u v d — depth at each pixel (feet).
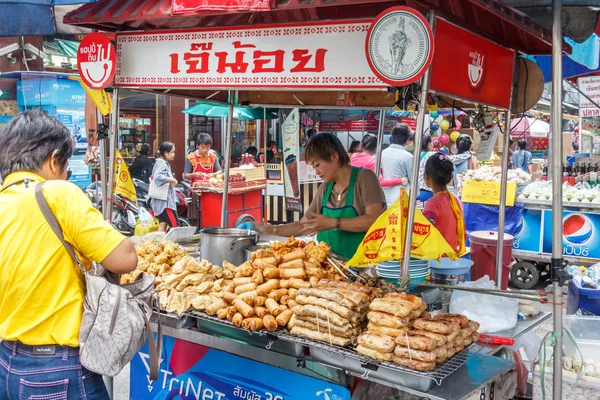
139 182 30.14
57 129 7.61
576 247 21.67
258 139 42.39
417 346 7.26
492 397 8.83
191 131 40.73
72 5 13.46
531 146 59.77
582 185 22.58
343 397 8.52
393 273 10.28
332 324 7.95
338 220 11.62
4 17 13.44
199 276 9.61
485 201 22.47
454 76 8.66
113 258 7.25
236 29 9.88
